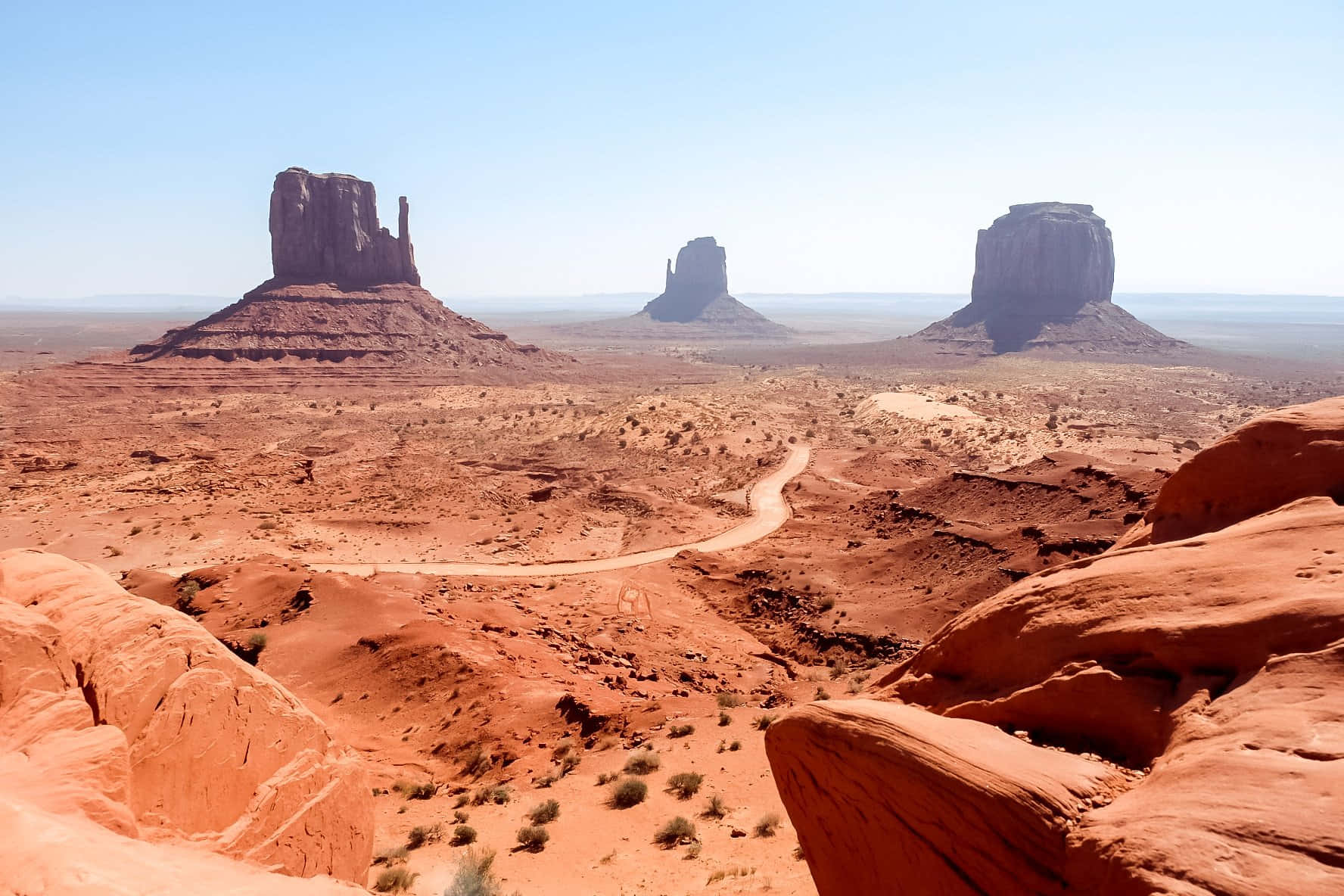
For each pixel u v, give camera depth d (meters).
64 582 11.48
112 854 7.19
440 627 36.91
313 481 90.19
